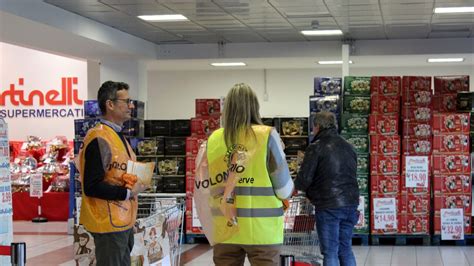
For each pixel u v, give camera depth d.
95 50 12.86
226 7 10.49
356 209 6.49
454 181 10.42
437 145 10.43
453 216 10.41
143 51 13.65
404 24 12.11
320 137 6.45
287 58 14.29
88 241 4.87
